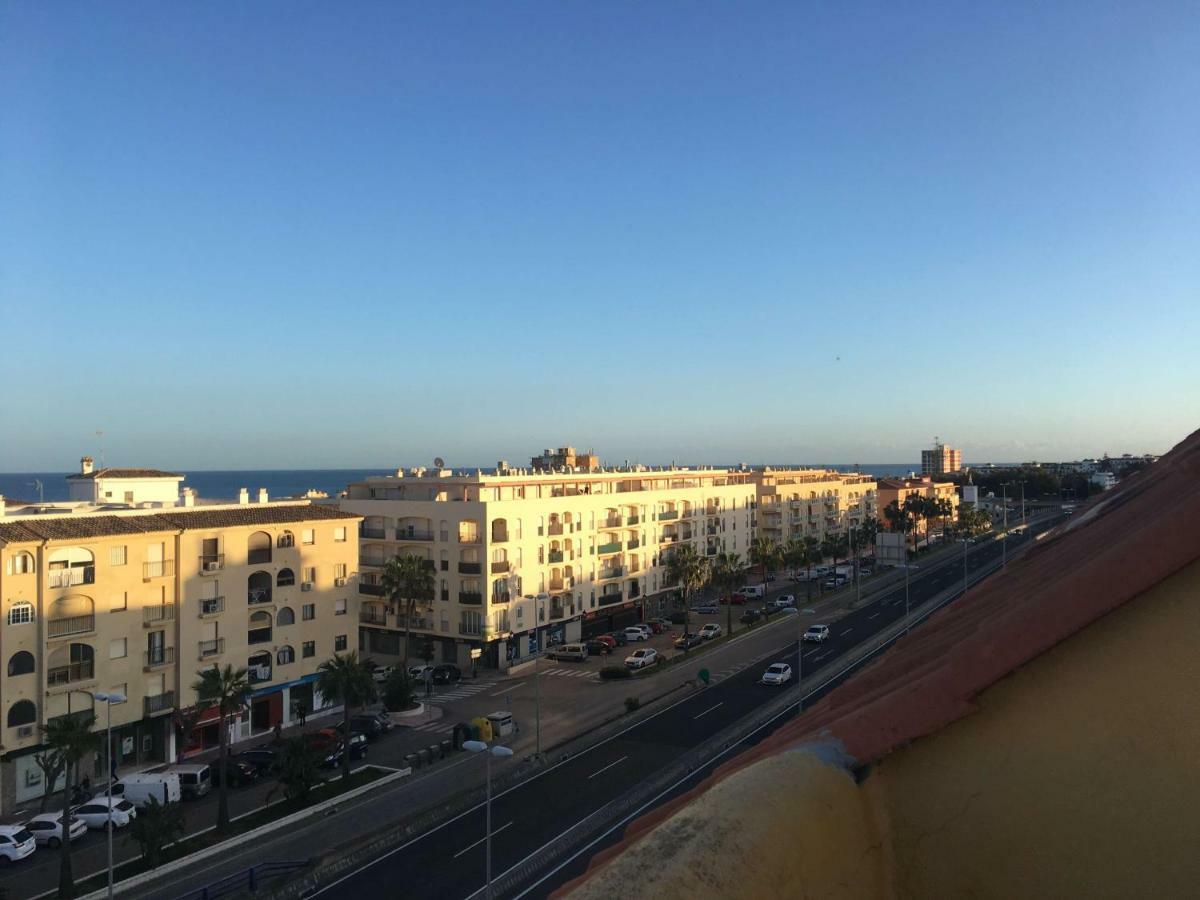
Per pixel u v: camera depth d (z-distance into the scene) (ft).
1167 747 9.80
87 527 141.18
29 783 129.80
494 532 225.97
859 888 10.36
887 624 255.29
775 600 321.52
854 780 11.16
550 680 208.85
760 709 169.17
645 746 148.05
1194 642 9.84
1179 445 29.14
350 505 242.17
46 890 99.91
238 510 171.53
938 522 526.98
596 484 288.51
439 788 131.03
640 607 288.51
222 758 115.85
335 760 144.87
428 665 214.28
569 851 103.65
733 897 9.04
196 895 91.35
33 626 131.54
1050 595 10.78
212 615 156.56
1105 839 9.93
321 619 178.70
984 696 10.75
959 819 10.64
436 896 92.32
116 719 140.56
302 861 101.09
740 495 362.12
